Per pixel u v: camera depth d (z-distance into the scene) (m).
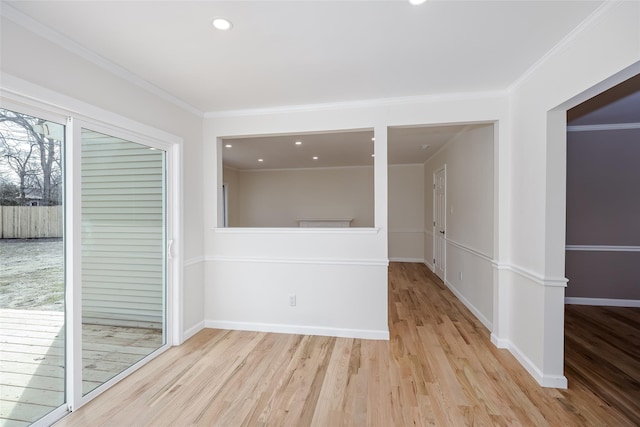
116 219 2.34
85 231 2.09
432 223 6.20
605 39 1.62
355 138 4.57
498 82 2.59
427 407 1.96
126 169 2.42
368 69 2.32
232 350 2.78
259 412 1.92
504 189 2.79
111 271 2.30
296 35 1.87
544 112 2.19
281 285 3.21
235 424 1.82
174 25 1.76
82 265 2.07
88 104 2.02
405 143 5.02
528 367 2.38
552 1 1.56
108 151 2.26
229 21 1.72
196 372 2.40
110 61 2.17
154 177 2.72
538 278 2.23
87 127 2.06
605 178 3.97
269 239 3.23
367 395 2.09
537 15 1.67
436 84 2.61
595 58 1.69
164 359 2.62
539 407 1.95
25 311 1.75
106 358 2.25
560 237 2.17
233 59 2.16
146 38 1.89
